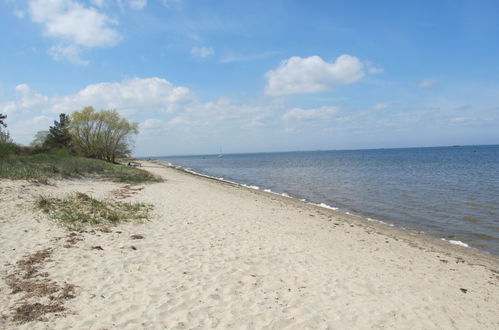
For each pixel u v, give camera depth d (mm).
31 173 16672
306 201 20266
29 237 7746
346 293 5887
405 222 14562
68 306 4727
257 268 6793
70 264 6301
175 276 6074
